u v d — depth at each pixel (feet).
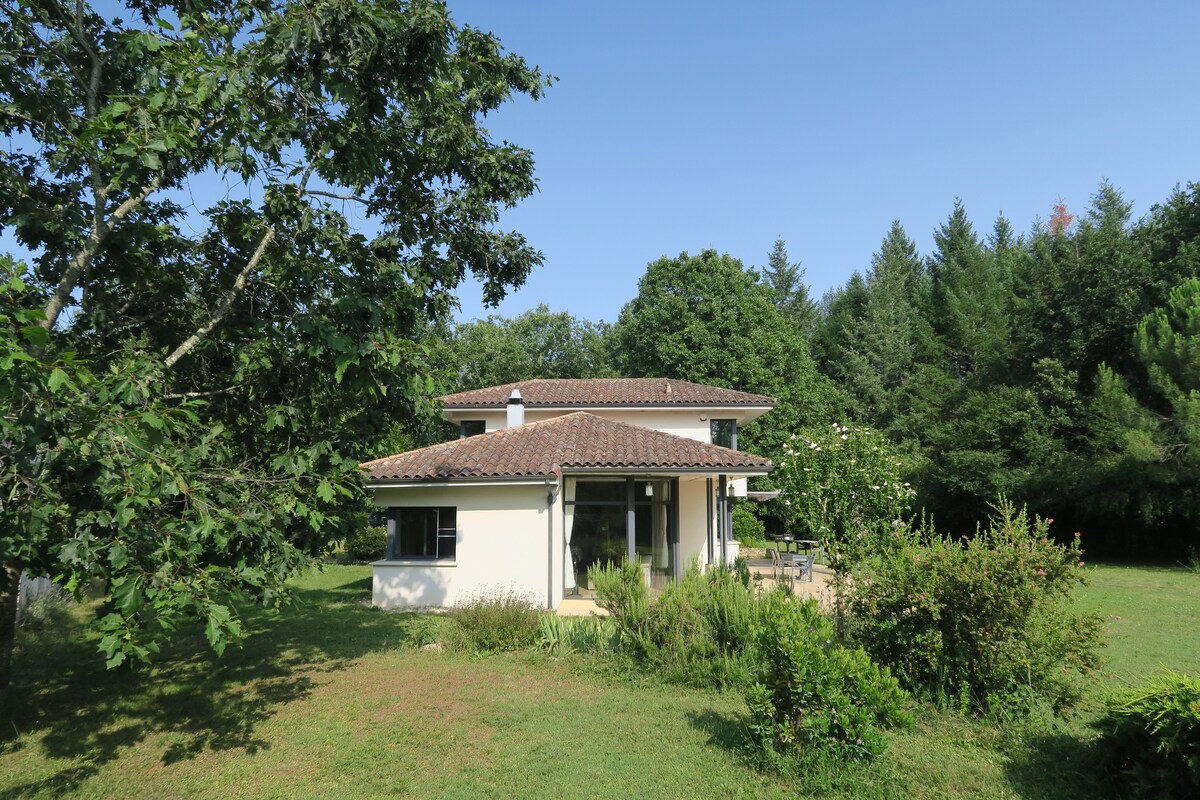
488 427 78.02
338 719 26.37
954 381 115.24
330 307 27.91
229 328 29.30
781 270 205.67
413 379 27.89
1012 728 22.72
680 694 28.53
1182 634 40.81
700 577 35.14
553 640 36.37
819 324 189.88
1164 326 74.18
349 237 31.09
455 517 52.70
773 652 21.26
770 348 128.06
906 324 156.97
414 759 22.25
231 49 25.52
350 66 25.81
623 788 19.61
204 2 28.84
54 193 26.86
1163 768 17.04
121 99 23.43
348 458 28.09
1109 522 91.76
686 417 77.56
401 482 51.21
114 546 18.29
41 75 26.94
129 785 20.84
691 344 127.75
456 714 26.55
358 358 25.54
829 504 54.29
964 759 20.97
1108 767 18.86
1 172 24.39
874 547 30.14
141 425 18.94
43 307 23.88
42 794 20.22
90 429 17.85
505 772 20.98
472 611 38.96
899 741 22.30
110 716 27.12
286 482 26.30
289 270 28.91
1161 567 82.99
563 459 52.70
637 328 134.92
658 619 32.71
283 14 26.00
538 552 51.93
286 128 26.17
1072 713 23.95
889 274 184.44
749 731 22.40
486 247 34.88
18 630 40.68
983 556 24.48
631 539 52.39
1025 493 91.50
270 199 28.14
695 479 64.18
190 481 21.94
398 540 53.36
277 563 25.53
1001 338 106.01
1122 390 79.05
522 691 29.32
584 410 75.77
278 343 27.99
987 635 24.17
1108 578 71.41
